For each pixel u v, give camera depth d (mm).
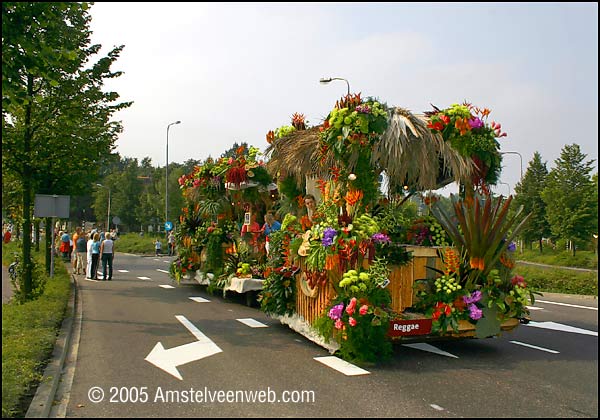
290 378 6488
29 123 12789
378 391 5984
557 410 5410
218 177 14438
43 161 13219
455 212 7723
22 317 9680
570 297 16266
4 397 5355
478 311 7398
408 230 8305
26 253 12711
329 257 7328
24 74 11078
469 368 7059
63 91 12875
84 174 16281
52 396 5738
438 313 7391
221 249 14383
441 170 8500
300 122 10617
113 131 15469
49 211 13516
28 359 6941
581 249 38438
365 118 7383
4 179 14906
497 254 7609
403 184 8477
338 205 7777
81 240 21594
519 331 9961
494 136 8180
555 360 7566
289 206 10977
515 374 6773
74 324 10227
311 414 5238
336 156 7605
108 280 19172
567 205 36531
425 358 7617
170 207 45125
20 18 7137
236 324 10266
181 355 7668
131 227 66188
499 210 7691
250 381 6363
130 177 63688
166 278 20328
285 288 9203
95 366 7094
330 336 7496
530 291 7820
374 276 7133
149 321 10578
